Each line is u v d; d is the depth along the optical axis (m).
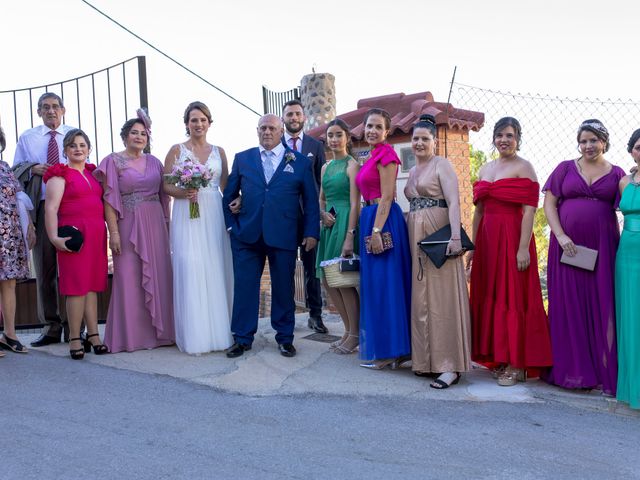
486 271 5.34
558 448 3.91
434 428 4.21
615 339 4.96
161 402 4.70
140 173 6.01
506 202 5.25
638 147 4.80
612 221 5.10
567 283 5.11
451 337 5.14
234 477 3.43
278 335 5.90
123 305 6.01
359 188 5.60
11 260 5.85
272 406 4.63
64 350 6.17
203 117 6.02
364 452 3.79
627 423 4.45
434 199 5.22
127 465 3.57
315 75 9.60
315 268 6.82
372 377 5.30
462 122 8.73
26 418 4.32
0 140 5.87
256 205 5.76
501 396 4.93
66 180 5.71
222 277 6.04
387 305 5.33
